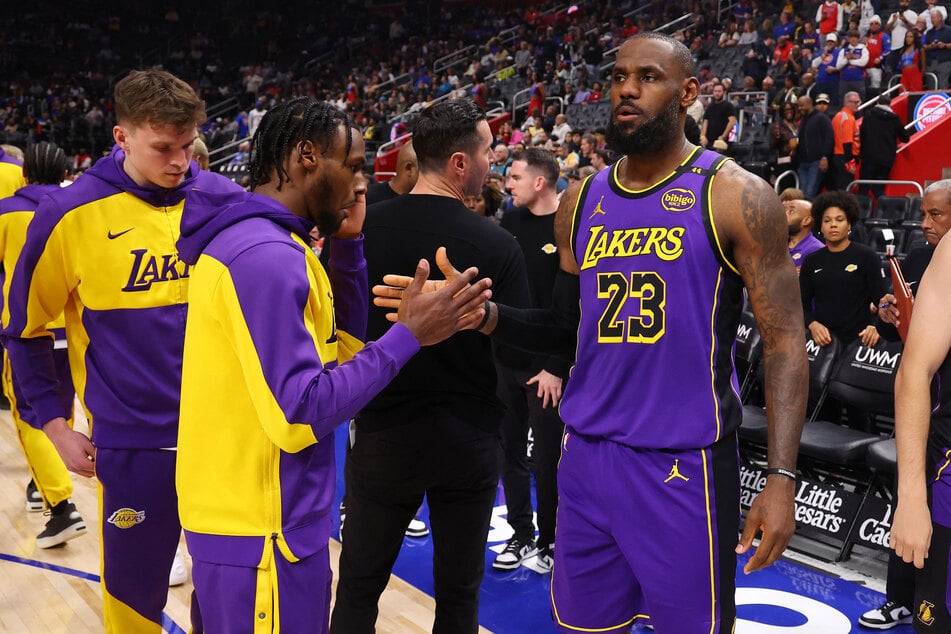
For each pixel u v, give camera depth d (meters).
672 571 1.72
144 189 2.22
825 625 3.08
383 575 2.27
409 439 2.12
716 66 12.99
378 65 21.22
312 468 1.54
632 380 1.74
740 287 1.75
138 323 2.21
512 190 3.51
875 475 3.59
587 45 15.10
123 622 2.30
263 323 1.40
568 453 1.86
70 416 2.63
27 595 3.22
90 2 25.84
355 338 1.86
